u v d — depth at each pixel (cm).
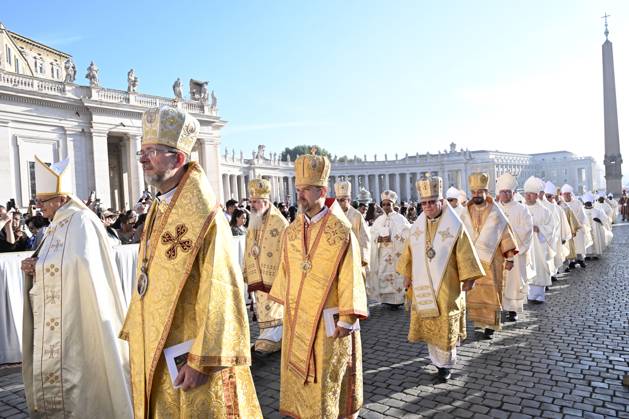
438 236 538
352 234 369
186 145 271
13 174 2748
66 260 409
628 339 649
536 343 651
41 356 402
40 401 400
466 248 526
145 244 275
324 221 378
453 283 529
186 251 246
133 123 3341
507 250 690
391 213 959
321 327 357
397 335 730
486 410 443
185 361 244
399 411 447
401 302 923
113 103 3183
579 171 11269
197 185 262
